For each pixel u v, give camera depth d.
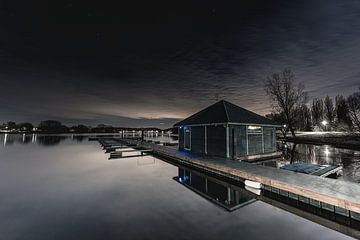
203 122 13.33
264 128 14.06
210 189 8.19
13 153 21.41
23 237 4.51
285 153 16.53
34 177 10.59
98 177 10.52
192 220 5.27
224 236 4.47
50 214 5.75
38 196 7.39
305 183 6.38
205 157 12.25
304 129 53.72
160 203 6.57
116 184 9.06
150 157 17.94
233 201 6.67
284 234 4.54
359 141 24.72
